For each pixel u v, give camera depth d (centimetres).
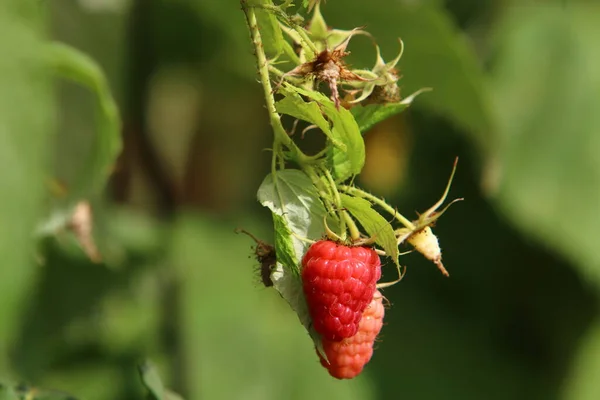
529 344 103
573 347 100
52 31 70
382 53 64
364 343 47
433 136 97
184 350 86
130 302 86
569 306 101
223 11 72
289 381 89
